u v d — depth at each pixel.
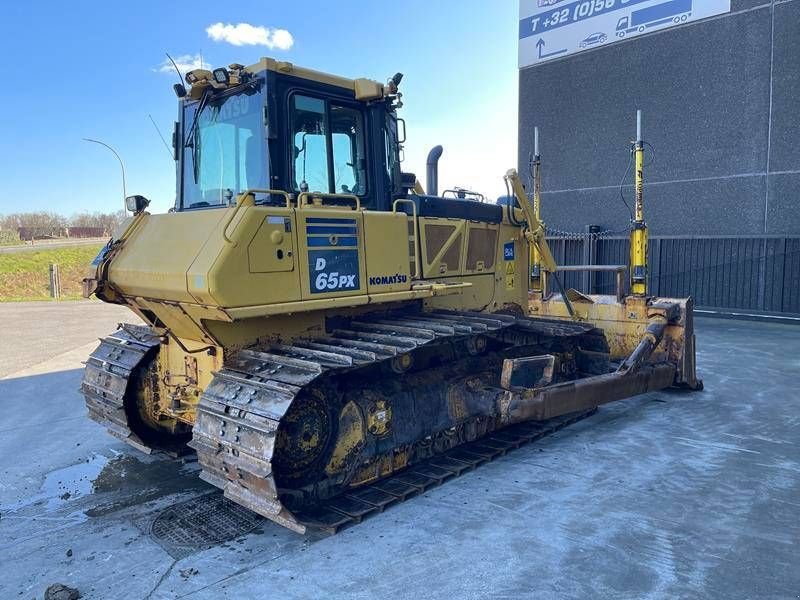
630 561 3.55
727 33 12.41
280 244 3.87
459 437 5.25
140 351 5.26
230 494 3.89
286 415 3.85
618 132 14.17
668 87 13.29
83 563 3.63
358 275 4.34
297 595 3.26
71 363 9.56
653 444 5.55
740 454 5.26
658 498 4.40
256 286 3.75
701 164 12.99
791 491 4.50
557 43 14.96
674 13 13.05
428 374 4.95
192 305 3.90
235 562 3.61
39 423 6.46
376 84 4.68
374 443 4.41
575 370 6.44
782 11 11.70
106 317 15.48
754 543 3.74
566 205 15.20
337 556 3.65
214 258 3.58
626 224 14.16
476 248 5.77
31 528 4.10
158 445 5.47
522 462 5.15
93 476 5.02
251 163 4.31
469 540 3.82
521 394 4.95
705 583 3.32
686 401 6.94
